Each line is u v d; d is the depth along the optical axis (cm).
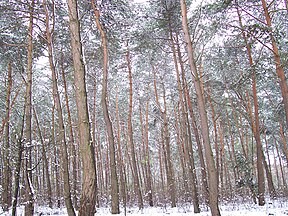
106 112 1362
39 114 2545
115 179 1338
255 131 1728
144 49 1767
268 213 1130
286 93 1134
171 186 1938
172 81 2331
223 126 2897
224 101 2355
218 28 1352
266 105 2372
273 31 1045
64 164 1012
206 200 1446
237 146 3105
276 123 2558
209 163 888
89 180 589
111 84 2416
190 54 988
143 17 1551
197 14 1381
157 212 1462
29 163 887
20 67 1512
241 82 1499
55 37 1437
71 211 925
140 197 1880
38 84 2306
